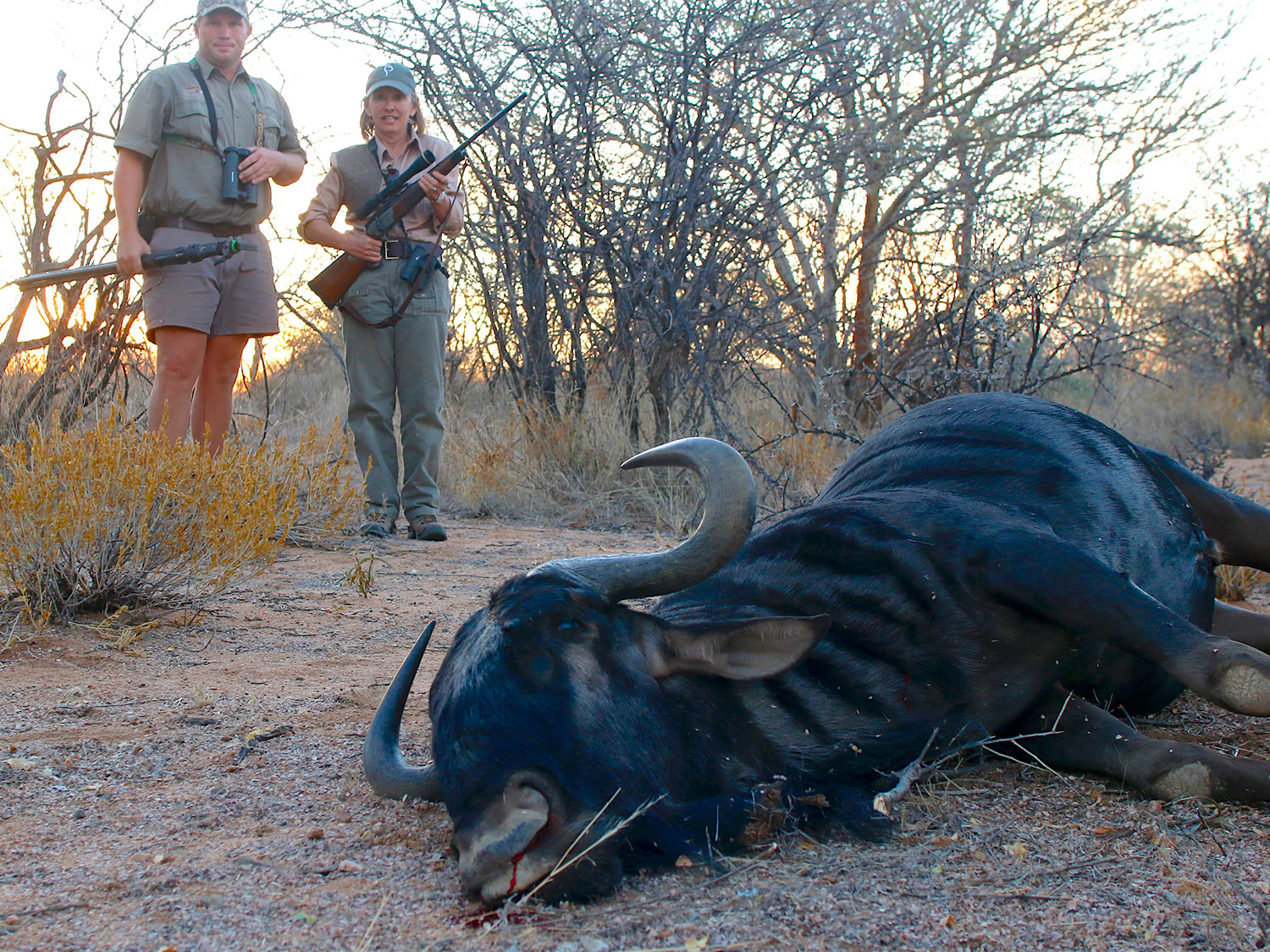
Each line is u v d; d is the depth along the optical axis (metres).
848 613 3.29
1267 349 15.44
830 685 3.14
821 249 10.97
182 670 4.39
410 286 7.21
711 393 8.49
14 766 3.30
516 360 10.27
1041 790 3.22
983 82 12.88
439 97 9.35
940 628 3.30
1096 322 9.23
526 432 9.56
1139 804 3.09
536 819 2.41
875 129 10.72
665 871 2.63
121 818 2.99
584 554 7.01
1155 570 3.83
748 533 2.75
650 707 2.73
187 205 6.29
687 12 9.10
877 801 2.94
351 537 7.37
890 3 11.03
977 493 3.72
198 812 3.04
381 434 7.62
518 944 2.30
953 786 3.24
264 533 5.35
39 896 2.51
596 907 2.46
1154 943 2.29
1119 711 3.81
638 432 9.57
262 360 7.99
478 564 6.67
